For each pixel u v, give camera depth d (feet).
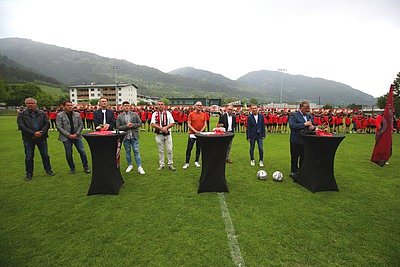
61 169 19.63
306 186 15.14
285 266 7.87
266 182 16.44
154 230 10.00
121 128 17.63
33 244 9.04
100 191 13.91
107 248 8.79
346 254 8.50
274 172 18.54
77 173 18.47
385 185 15.93
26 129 16.16
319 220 10.91
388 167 20.89
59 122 17.37
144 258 8.23
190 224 10.48
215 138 13.46
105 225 10.41
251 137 21.02
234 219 10.93
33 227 10.25
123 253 8.50
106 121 19.52
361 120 53.21
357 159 24.12
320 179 14.51
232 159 23.91
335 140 13.92
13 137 38.81
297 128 16.76
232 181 16.66
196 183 16.02
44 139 17.38
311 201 13.07
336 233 9.84
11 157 24.00
